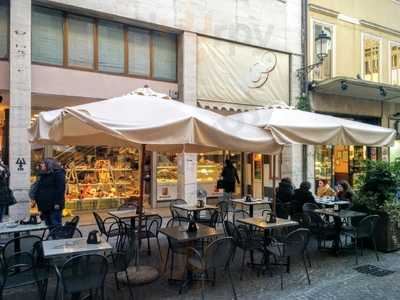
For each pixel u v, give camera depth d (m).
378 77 17.14
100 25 10.53
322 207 8.92
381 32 17.31
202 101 11.88
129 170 12.23
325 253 7.52
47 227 6.00
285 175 14.19
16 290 5.41
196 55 11.84
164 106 4.98
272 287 5.65
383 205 7.67
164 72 11.66
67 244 4.93
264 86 13.43
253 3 13.06
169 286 5.62
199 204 8.68
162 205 12.37
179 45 11.74
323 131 6.68
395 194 7.78
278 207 8.52
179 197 11.69
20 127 8.91
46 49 9.73
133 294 5.33
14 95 8.86
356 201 8.12
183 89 11.52
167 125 4.42
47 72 9.63
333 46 15.51
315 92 14.75
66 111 4.42
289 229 7.63
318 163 15.24
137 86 11.03
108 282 5.72
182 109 4.90
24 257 4.97
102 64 10.55
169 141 4.46
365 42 16.70
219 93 12.32
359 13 16.44
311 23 14.83
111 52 10.70
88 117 4.21
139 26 11.11
